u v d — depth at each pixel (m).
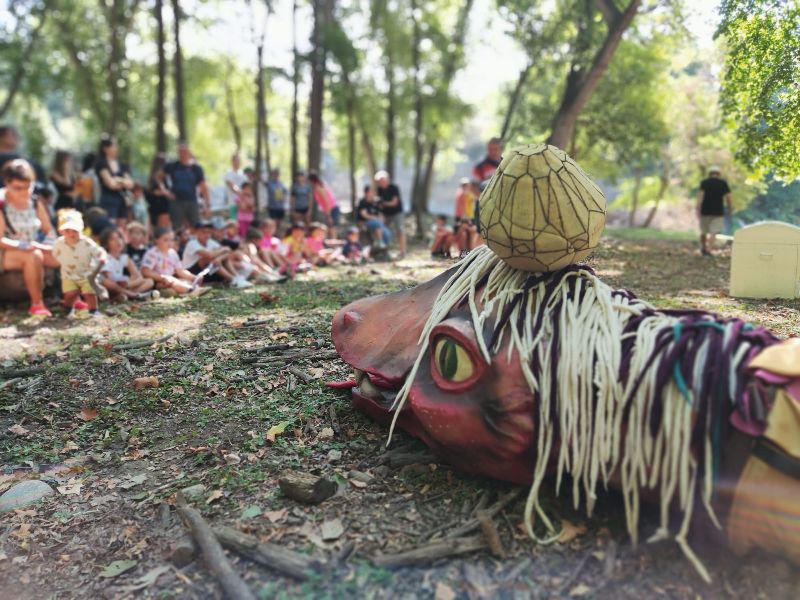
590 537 2.87
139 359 5.64
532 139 22.02
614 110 20.59
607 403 2.71
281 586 2.77
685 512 2.54
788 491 2.40
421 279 9.30
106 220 8.88
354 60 20.81
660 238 15.46
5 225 7.70
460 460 3.19
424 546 2.88
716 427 2.49
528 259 3.06
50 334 6.66
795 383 2.42
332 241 13.12
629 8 13.27
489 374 2.92
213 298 8.05
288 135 38.22
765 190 9.21
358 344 3.81
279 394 4.70
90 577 3.03
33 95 30.36
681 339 2.65
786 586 2.48
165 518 3.37
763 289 7.15
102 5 24.19
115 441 4.27
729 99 7.52
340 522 3.14
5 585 3.01
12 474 3.94
